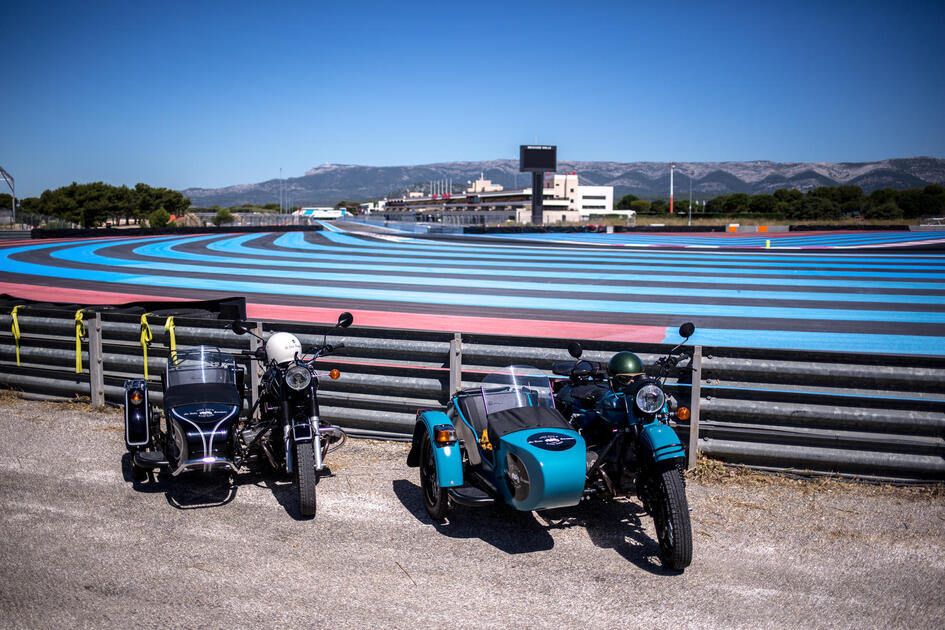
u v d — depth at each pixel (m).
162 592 4.21
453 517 5.55
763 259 34.25
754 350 6.45
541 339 6.99
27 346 8.82
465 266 30.70
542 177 103.00
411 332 7.29
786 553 4.93
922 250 40.72
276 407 5.96
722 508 5.69
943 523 5.45
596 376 5.89
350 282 24.36
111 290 21.64
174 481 6.18
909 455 6.08
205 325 7.89
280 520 5.39
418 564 4.69
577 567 4.69
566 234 70.06
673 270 28.50
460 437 5.77
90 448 7.02
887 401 6.07
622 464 5.01
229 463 5.63
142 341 8.12
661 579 4.54
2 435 7.37
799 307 18.23
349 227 100.06
